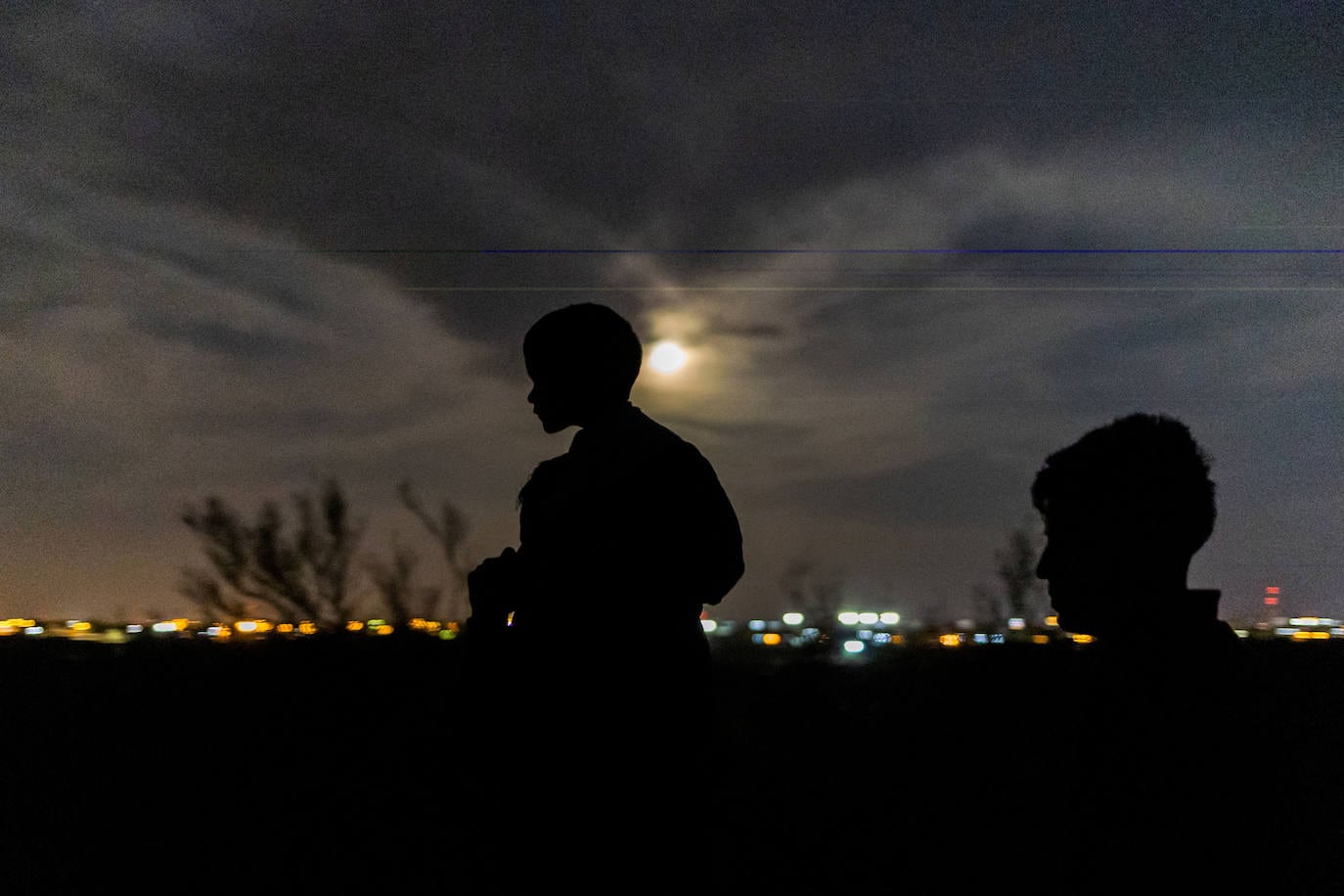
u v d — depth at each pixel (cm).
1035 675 390
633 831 173
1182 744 121
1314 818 237
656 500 182
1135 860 121
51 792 375
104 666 466
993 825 317
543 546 184
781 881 301
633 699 175
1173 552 131
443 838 327
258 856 321
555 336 192
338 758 389
